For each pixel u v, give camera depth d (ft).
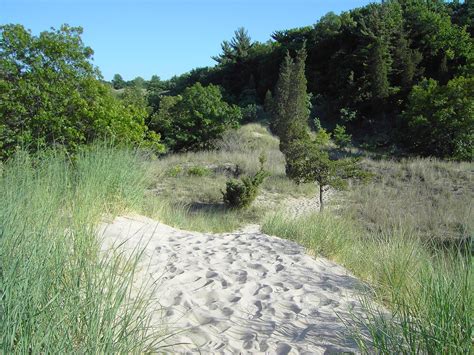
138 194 23.91
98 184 19.79
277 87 121.80
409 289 13.07
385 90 127.85
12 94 30.83
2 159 27.71
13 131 29.37
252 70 186.29
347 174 49.01
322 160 47.11
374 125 126.00
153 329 10.21
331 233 22.76
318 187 61.98
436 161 75.72
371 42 140.56
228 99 171.83
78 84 33.58
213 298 13.37
